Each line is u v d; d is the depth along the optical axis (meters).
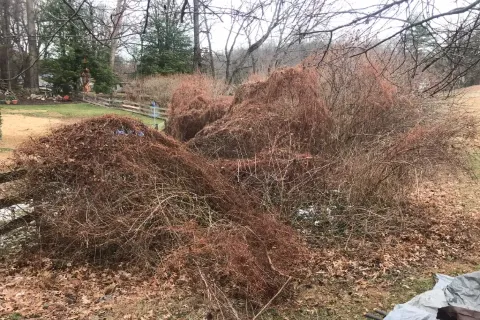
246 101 8.99
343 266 5.43
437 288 4.69
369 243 6.12
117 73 34.22
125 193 5.71
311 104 7.93
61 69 31.95
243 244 4.72
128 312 4.33
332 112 8.38
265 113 8.12
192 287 4.58
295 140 7.63
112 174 5.78
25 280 5.02
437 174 7.39
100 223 5.52
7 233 5.81
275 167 6.83
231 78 12.78
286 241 5.24
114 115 6.42
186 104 12.63
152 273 5.20
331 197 6.65
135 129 6.34
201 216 5.82
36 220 5.75
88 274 5.27
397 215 6.84
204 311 4.29
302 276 5.09
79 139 6.04
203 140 8.12
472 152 8.78
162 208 5.48
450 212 7.55
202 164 6.45
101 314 4.30
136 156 6.02
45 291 4.76
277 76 8.49
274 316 4.29
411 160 6.66
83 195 5.69
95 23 5.90
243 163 6.92
